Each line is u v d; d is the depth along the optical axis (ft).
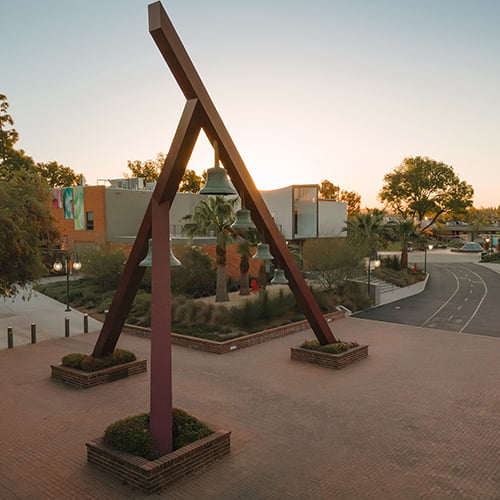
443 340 59.67
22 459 27.27
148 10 26.55
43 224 60.03
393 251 261.85
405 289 118.83
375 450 28.37
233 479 24.77
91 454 26.17
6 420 33.45
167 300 26.63
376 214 146.10
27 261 58.49
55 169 233.76
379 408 35.68
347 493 23.44
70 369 42.01
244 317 61.82
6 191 54.70
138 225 120.78
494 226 364.38
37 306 80.07
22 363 48.16
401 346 56.29
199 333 58.39
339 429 31.63
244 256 87.40
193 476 25.05
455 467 26.20
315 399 37.70
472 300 100.83
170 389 25.44
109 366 42.70
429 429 31.63
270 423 32.73
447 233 389.60
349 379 43.01
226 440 27.55
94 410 35.35
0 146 108.99
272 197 136.77
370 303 91.81
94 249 94.68
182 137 28.22
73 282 101.19
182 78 28.43
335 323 71.46
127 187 135.95
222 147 31.37
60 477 25.02
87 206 118.01
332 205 162.81
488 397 38.19
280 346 55.93
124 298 40.24
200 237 105.09
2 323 66.85
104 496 23.07
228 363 48.57
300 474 25.36
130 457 24.52
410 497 23.06
